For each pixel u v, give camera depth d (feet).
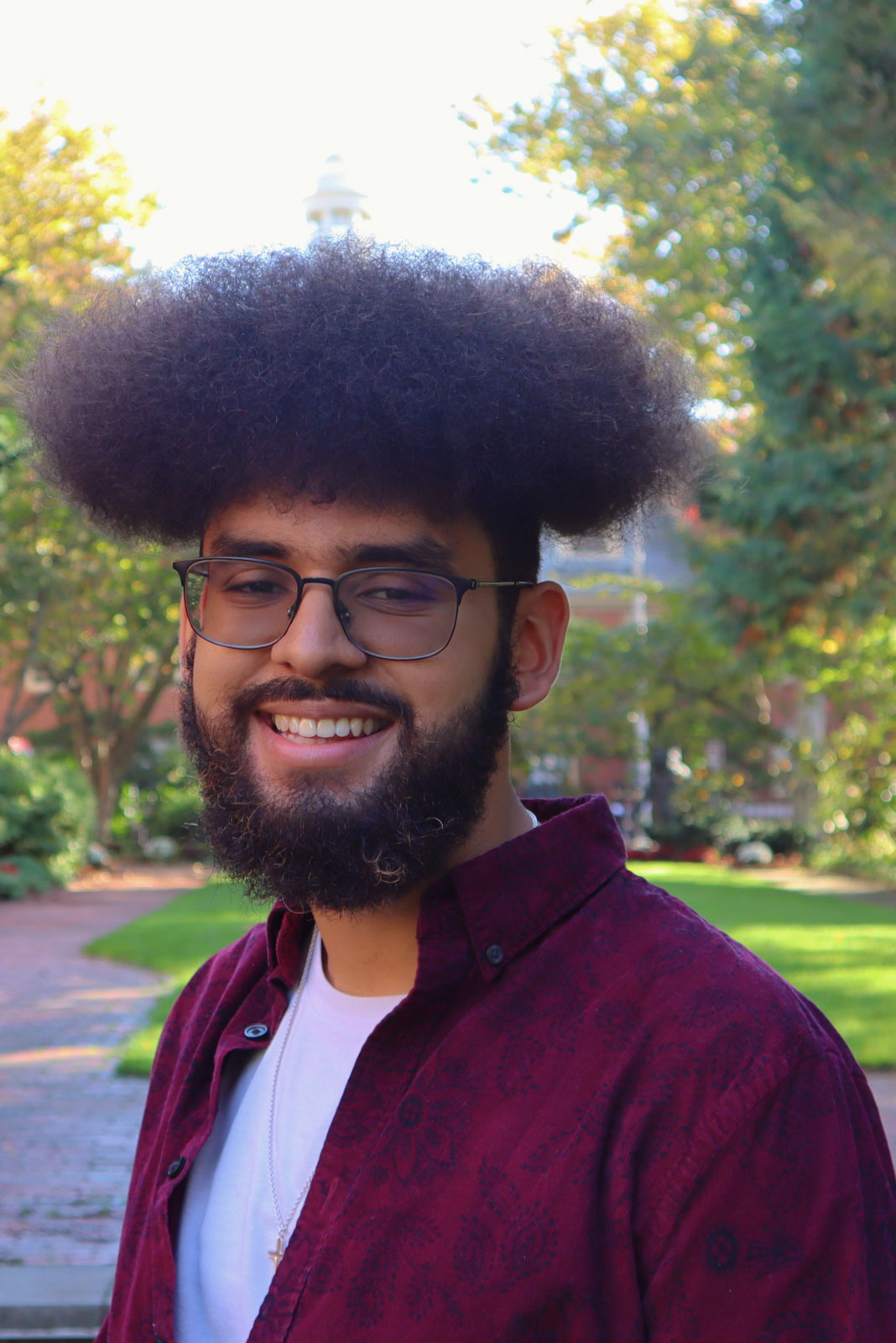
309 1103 4.32
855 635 58.34
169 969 36.17
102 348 4.88
